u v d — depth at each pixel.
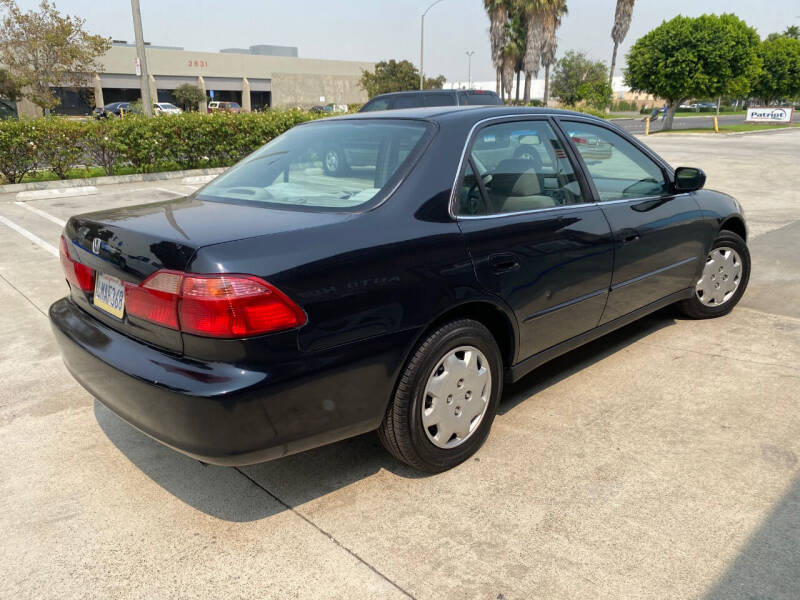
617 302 3.59
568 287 3.18
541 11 43.97
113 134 13.73
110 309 2.54
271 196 2.82
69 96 52.34
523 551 2.30
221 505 2.62
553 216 3.09
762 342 4.24
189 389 2.10
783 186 11.89
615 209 3.47
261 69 65.06
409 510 2.56
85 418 3.37
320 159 3.00
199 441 2.14
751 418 3.23
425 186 2.64
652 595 2.08
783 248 6.85
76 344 2.58
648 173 3.87
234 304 2.07
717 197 4.47
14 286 5.78
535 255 2.95
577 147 3.40
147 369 2.23
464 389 2.79
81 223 2.75
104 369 2.39
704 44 34.44
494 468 2.84
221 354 2.12
